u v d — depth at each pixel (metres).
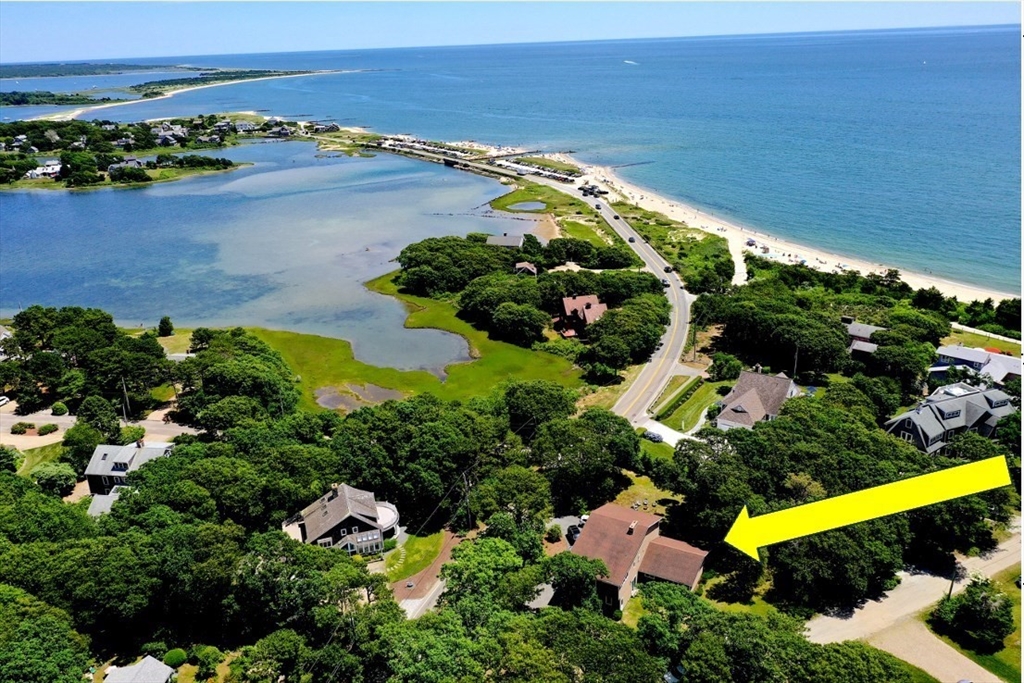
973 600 64.19
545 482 80.12
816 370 116.69
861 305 138.75
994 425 91.88
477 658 54.34
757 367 117.44
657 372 121.81
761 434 82.38
